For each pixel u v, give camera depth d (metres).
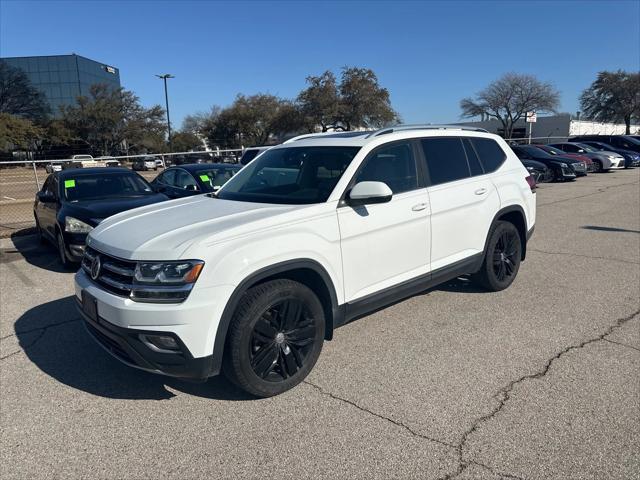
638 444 2.80
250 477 2.64
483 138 5.30
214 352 3.06
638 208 11.62
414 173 4.36
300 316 3.50
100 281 3.33
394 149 4.25
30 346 4.43
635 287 5.56
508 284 5.53
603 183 18.03
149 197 7.74
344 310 3.77
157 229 3.40
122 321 3.01
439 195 4.46
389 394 3.42
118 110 65.00
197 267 2.97
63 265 7.16
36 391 3.62
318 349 3.61
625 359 3.82
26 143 61.44
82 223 6.75
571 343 4.14
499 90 52.94
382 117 45.44
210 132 64.00
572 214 11.05
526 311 4.89
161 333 2.95
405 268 4.21
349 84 44.50
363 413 3.20
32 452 2.91
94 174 8.20
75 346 4.41
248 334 3.18
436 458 2.74
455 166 4.79
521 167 5.66
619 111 55.00
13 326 4.93
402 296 4.25
